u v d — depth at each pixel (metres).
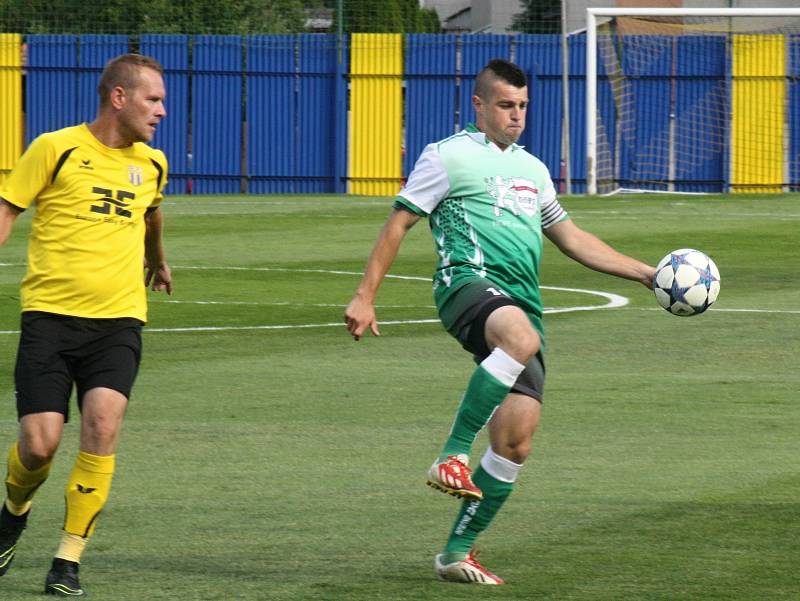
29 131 88.00
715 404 23.78
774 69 85.31
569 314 35.59
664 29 89.50
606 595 13.12
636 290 40.72
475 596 13.11
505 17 103.38
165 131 88.31
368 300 13.89
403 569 14.17
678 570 13.98
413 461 19.56
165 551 14.89
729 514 16.38
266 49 87.75
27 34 89.44
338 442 20.81
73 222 13.47
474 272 13.91
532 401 13.58
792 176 86.38
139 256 13.85
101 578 13.84
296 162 88.81
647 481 18.17
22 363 13.37
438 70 87.12
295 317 35.22
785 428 21.75
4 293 40.12
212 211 71.62
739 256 50.00
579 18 98.38
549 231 15.05
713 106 86.50
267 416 22.78
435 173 13.98
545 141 86.62
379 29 90.44
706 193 84.50
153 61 13.75
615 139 86.81
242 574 13.98
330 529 15.88
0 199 13.45
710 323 33.84
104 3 91.94
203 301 38.38
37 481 13.53
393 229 13.98
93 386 13.43
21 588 13.48
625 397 24.45
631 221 63.50
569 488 17.81
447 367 27.78
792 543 15.04
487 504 13.58
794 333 32.25
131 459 19.58
